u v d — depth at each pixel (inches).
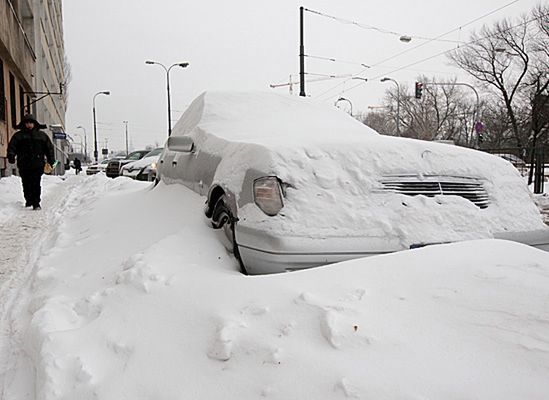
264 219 115.8
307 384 68.6
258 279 100.3
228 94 209.3
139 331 94.3
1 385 93.7
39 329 103.4
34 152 329.1
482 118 1942.7
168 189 204.2
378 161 124.7
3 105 661.9
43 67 1364.4
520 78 1542.8
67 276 145.6
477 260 93.7
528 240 127.0
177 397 73.9
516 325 72.7
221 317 88.1
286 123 180.2
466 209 122.5
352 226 115.2
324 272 98.1
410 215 117.7
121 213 210.7
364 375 67.4
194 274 112.5
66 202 365.4
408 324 77.0
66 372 86.3
